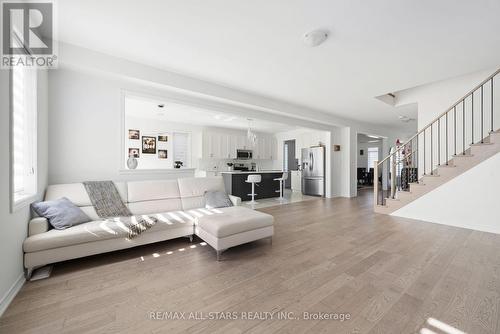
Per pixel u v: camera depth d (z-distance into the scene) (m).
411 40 2.51
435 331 1.39
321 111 5.80
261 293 1.81
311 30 2.34
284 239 3.11
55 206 2.31
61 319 1.50
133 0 1.92
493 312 1.56
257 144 8.88
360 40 2.52
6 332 1.38
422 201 4.17
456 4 1.94
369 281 1.98
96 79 3.07
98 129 3.11
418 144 4.91
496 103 3.92
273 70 3.31
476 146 3.58
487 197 3.48
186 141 7.54
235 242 2.55
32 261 1.98
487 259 2.43
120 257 2.52
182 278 2.05
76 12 2.08
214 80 3.70
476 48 2.67
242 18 2.16
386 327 1.42
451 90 4.44
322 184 7.20
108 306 1.65
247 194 6.49
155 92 3.52
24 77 2.21
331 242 2.98
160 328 1.43
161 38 2.51
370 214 4.64
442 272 2.14
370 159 11.16
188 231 2.93
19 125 2.12
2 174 1.57
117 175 3.28
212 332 1.40
